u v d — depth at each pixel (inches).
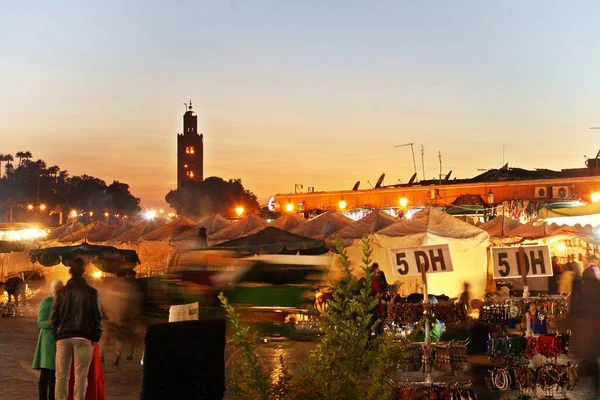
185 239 1353.3
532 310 382.0
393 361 233.1
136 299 611.2
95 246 1027.3
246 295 685.9
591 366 498.9
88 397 390.3
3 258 1291.8
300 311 678.5
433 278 968.3
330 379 227.3
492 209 1584.6
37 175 5295.3
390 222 1059.9
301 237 949.2
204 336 269.7
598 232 987.9
